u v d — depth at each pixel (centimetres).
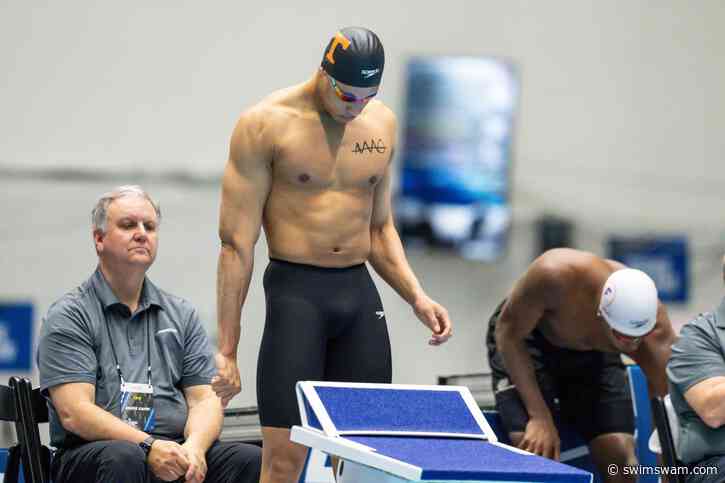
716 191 3105
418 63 2838
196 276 2725
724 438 1220
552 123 2994
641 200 3066
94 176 2653
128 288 1251
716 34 3083
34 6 2591
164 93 2694
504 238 2912
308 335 1180
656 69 3052
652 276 3053
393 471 851
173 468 1127
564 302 1481
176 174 2708
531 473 855
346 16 2814
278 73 2769
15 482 1175
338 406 981
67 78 2625
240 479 1204
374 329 1223
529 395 1512
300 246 1189
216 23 2719
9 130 2591
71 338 1201
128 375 1227
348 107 1142
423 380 2866
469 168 2869
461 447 948
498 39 2938
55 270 2627
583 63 3003
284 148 1167
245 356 2614
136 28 2666
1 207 2583
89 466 1122
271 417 1182
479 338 2920
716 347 1241
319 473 1441
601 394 1580
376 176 1216
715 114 3098
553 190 3002
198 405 1262
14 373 2573
